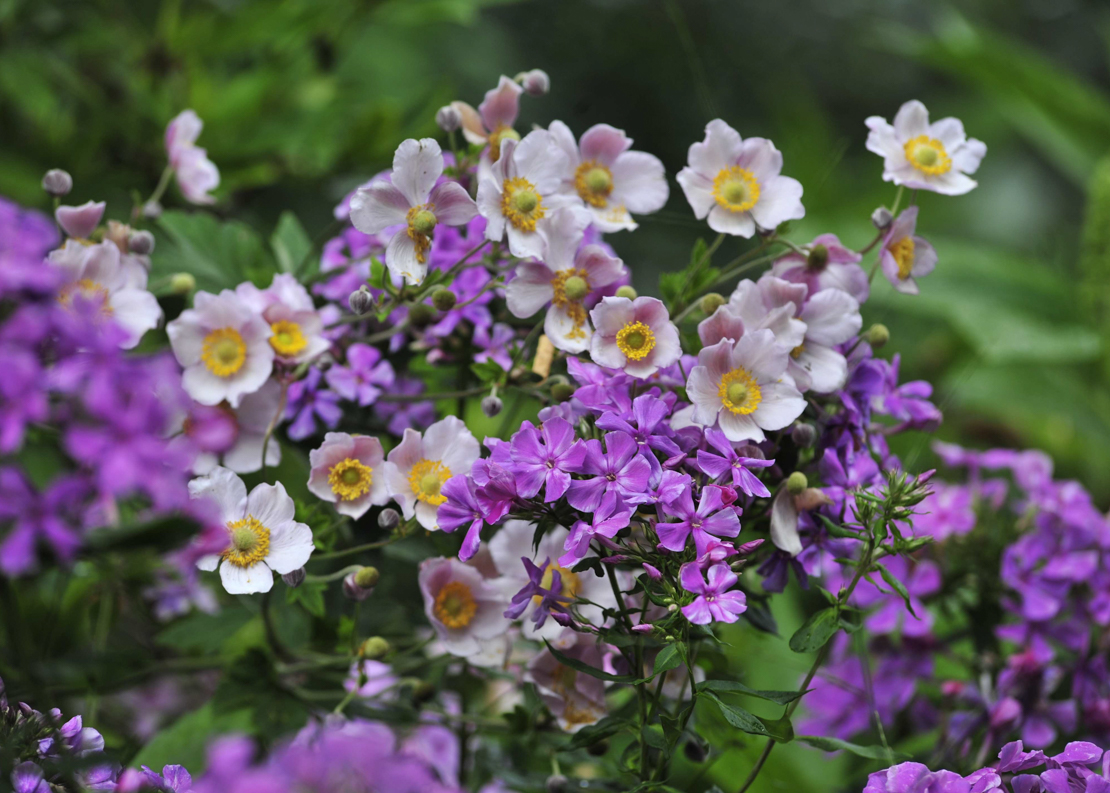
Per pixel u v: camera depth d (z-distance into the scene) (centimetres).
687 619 151
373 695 170
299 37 221
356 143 202
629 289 159
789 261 162
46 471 154
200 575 177
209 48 216
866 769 175
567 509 154
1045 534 176
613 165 165
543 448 153
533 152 159
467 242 166
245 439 162
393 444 171
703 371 155
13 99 214
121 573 153
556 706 162
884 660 178
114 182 204
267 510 157
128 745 167
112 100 221
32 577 164
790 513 157
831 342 159
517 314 159
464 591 162
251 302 163
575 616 155
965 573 178
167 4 222
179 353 160
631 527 156
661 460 156
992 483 182
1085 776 154
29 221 147
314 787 138
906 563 175
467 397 170
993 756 170
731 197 162
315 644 170
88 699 168
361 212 156
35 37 217
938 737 175
